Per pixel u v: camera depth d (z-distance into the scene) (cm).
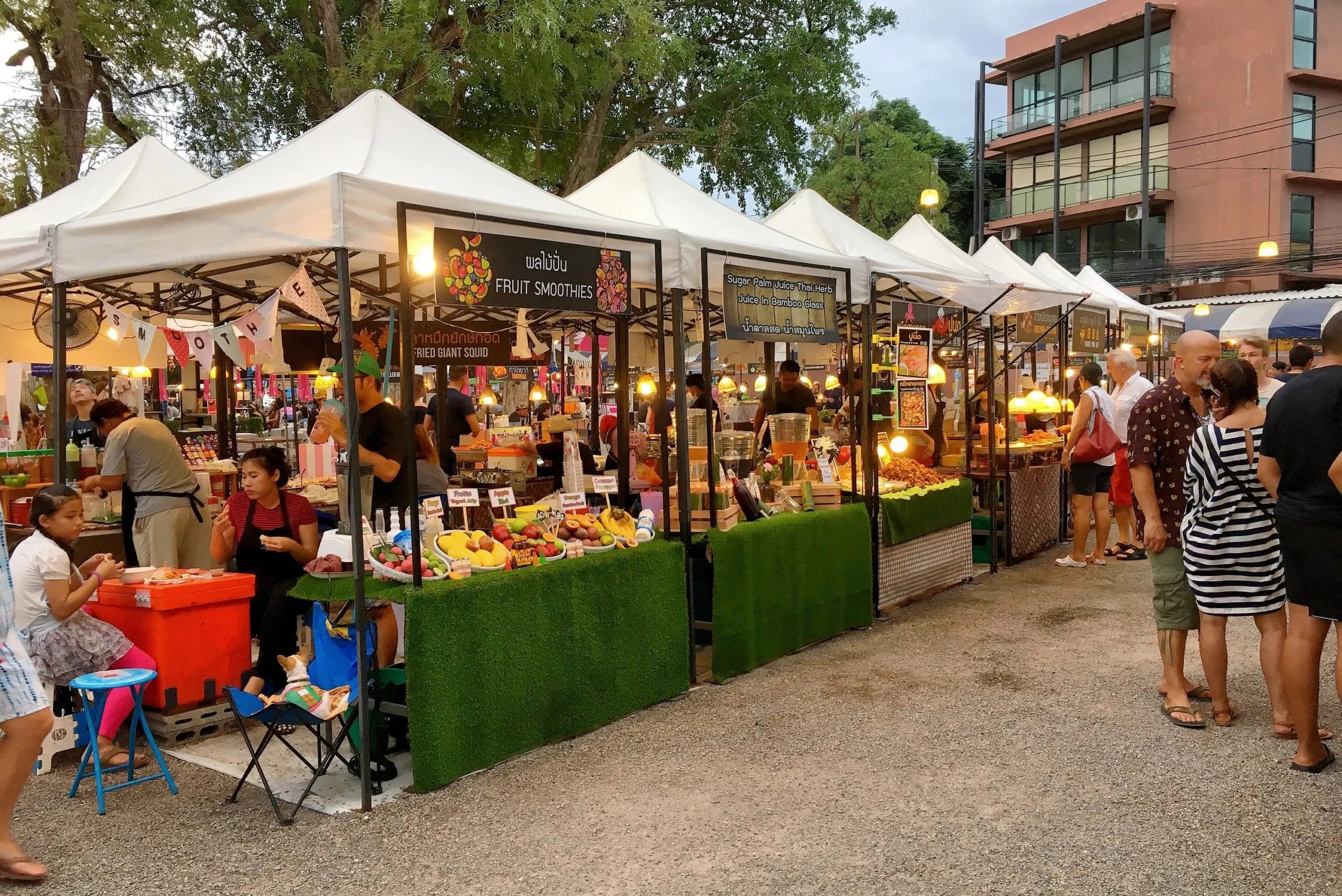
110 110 1622
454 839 379
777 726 504
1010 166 3703
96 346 878
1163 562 496
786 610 636
